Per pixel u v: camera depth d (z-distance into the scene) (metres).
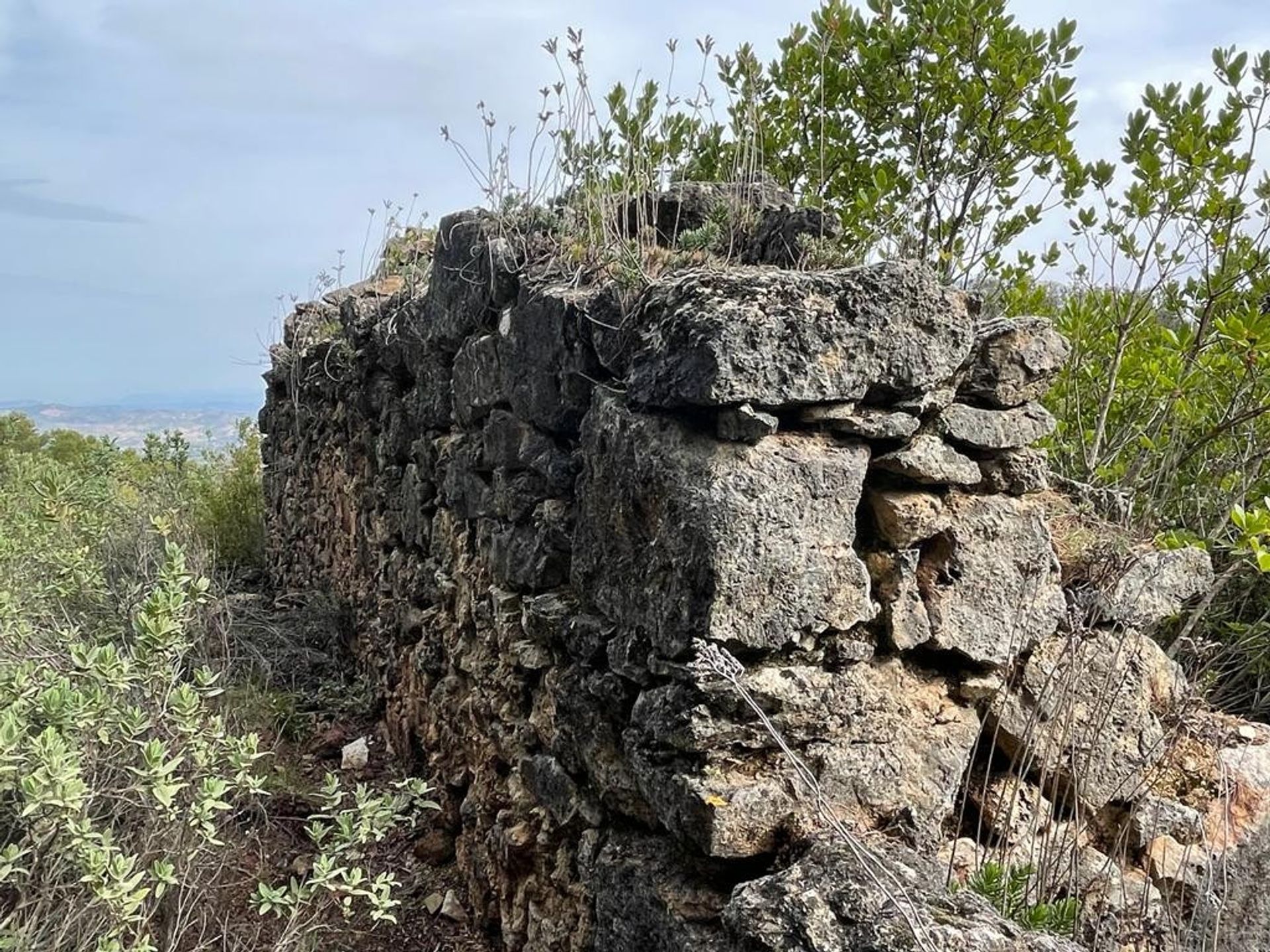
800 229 3.23
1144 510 4.35
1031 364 2.62
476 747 3.71
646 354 2.40
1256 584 4.70
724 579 2.07
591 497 2.65
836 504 2.23
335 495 6.53
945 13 4.82
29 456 9.60
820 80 5.06
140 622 3.15
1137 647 2.97
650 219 3.85
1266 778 2.98
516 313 3.25
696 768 2.12
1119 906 2.54
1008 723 2.60
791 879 1.86
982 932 1.73
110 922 2.74
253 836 4.15
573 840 2.83
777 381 2.17
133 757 3.13
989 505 2.54
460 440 4.00
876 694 2.32
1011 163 4.93
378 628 5.43
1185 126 4.25
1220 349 4.70
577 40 3.68
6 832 2.80
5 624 3.78
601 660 2.61
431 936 3.68
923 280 2.35
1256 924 2.85
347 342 5.93
